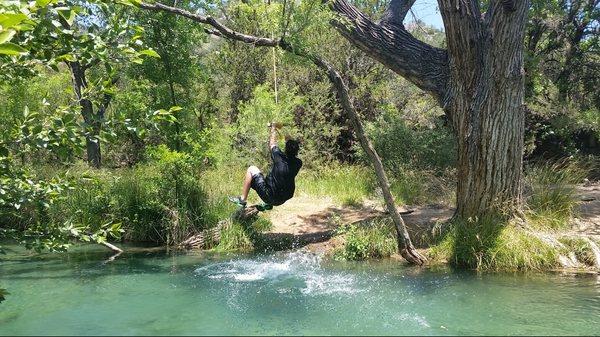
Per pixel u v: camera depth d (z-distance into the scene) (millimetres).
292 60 8953
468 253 8156
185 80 12180
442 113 16375
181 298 6262
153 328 5117
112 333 4957
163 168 10820
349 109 8625
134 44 5953
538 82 15172
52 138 5539
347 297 6348
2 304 5973
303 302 6121
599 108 16531
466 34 8477
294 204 12188
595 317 5520
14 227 10641
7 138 5559
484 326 5246
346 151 17047
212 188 11602
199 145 10883
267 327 5160
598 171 14289
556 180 10961
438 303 6070
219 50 19172
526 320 5414
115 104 13031
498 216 8523
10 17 2811
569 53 16656
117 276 7496
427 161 14375
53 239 6566
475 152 8555
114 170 13914
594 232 8594
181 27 11523
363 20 9195
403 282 7121
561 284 6926
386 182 8523
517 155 8539
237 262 8578
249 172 8141
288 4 8703
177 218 10453
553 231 8578
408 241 8391
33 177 6949
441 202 11703
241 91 19141
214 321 5375
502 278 7312
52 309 5773
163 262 8586
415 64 9156
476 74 8531
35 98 13742
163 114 6070
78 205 10703
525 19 8094
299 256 9062
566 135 15453
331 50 16438
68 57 5293
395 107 16859
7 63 5523
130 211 10750
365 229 9461
